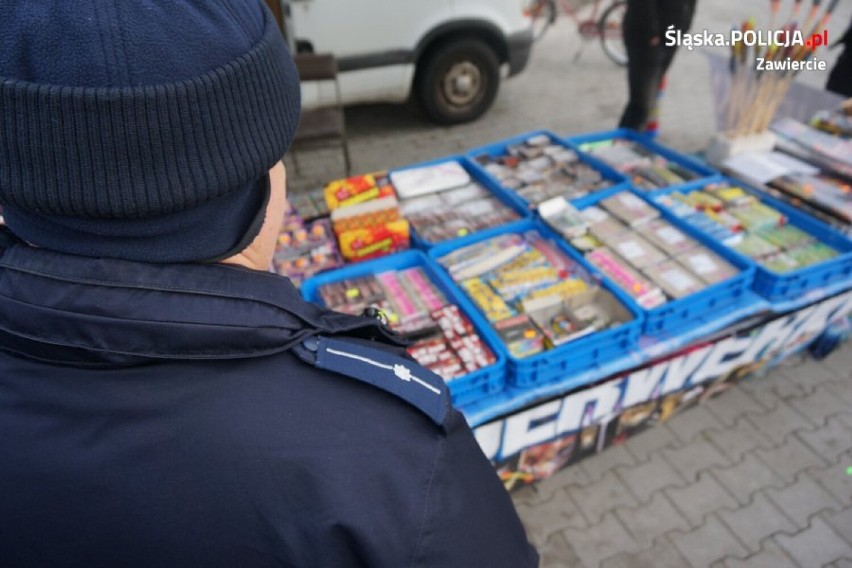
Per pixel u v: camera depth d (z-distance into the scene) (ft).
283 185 2.07
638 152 9.27
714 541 6.34
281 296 1.69
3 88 1.27
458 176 8.43
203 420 1.51
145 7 1.32
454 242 7.06
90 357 1.50
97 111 1.28
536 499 6.80
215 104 1.40
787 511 6.61
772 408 7.82
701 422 7.65
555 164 8.78
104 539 1.49
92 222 1.44
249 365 1.62
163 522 1.47
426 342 5.65
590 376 5.58
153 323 1.45
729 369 7.16
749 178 8.32
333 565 1.49
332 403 1.63
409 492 1.57
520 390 5.46
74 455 1.48
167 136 1.35
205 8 1.43
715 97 9.69
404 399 1.70
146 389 1.52
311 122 11.67
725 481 6.94
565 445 6.51
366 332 2.04
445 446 1.70
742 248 6.89
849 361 8.50
